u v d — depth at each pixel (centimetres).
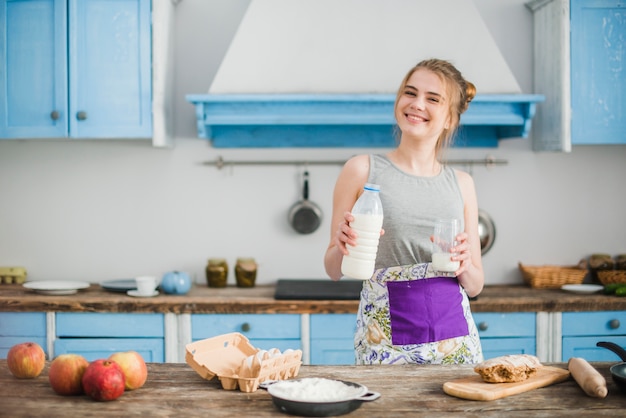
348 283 387
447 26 370
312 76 366
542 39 394
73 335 347
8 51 366
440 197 227
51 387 178
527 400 169
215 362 187
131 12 364
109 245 405
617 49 373
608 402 168
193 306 345
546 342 352
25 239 405
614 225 413
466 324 224
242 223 404
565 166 411
